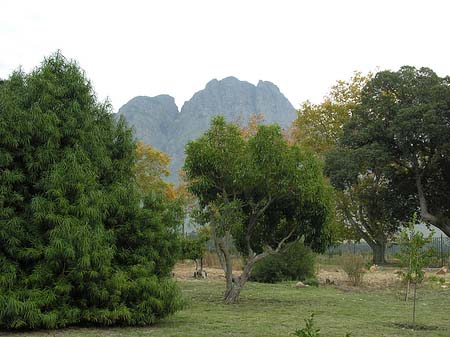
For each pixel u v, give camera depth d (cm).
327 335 1076
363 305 1644
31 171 1111
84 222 1071
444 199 3762
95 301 1091
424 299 1856
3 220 1050
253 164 1523
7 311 982
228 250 1656
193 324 1178
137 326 1129
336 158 3578
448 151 3375
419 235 1219
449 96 3306
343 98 4672
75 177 1096
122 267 1166
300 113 4750
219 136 1627
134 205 1220
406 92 3525
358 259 2497
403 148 3472
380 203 3884
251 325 1177
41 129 1123
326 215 1608
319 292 2042
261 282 2517
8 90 1167
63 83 1219
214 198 1677
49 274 1045
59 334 1003
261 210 1606
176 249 1285
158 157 4438
